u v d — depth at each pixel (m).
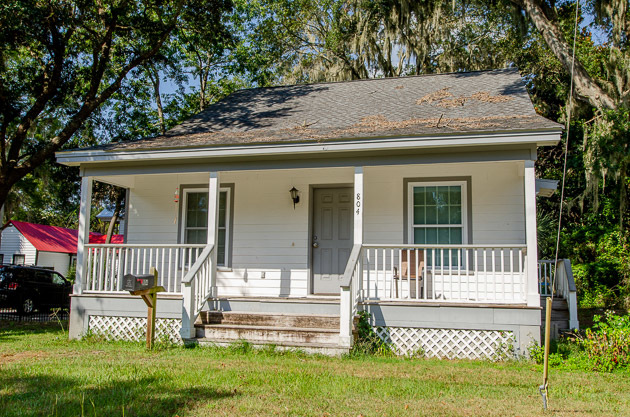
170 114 22.31
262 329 8.18
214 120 12.31
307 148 8.66
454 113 10.38
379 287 10.10
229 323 8.68
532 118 8.94
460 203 9.95
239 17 20.75
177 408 4.79
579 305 15.78
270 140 8.86
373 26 21.39
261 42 24.33
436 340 8.10
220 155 9.10
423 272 9.00
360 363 7.17
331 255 10.67
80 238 9.87
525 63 20.45
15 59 14.94
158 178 11.62
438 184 10.09
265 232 10.93
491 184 9.84
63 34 13.98
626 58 12.83
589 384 6.15
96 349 8.30
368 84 13.76
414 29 21.30
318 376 6.18
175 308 9.12
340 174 10.69
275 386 5.64
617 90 13.38
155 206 11.55
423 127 8.88
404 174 10.23
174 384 5.67
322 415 4.64
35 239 29.12
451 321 8.07
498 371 6.86
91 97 13.83
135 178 11.75
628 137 12.25
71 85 14.23
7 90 13.48
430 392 5.55
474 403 5.16
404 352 8.16
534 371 6.92
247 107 13.16
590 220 17.61
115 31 14.38
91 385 5.62
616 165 12.41
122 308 9.41
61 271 30.69
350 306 7.74
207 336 8.45
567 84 18.27
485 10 21.03
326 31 24.38
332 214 10.79
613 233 15.91
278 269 10.77
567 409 5.00
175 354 7.70
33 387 5.52
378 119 10.59
